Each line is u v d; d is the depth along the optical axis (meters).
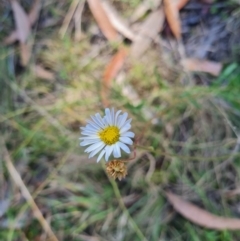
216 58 0.29
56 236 0.28
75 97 0.29
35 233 0.28
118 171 0.23
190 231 0.27
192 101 0.28
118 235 0.28
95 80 0.29
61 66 0.29
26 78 0.30
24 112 0.29
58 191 0.29
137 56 0.29
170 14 0.29
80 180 0.28
